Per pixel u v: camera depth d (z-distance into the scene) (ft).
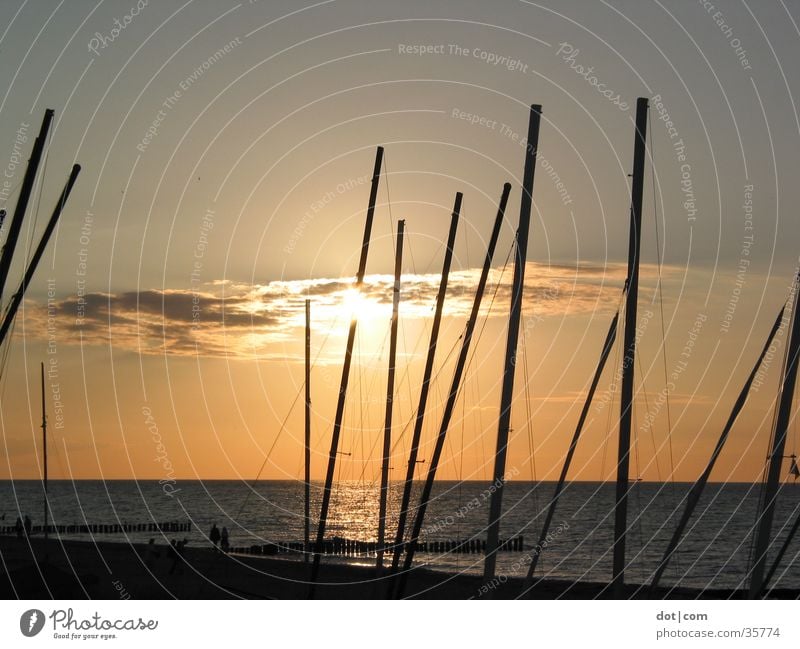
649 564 209.15
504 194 79.41
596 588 114.01
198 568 135.44
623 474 64.85
